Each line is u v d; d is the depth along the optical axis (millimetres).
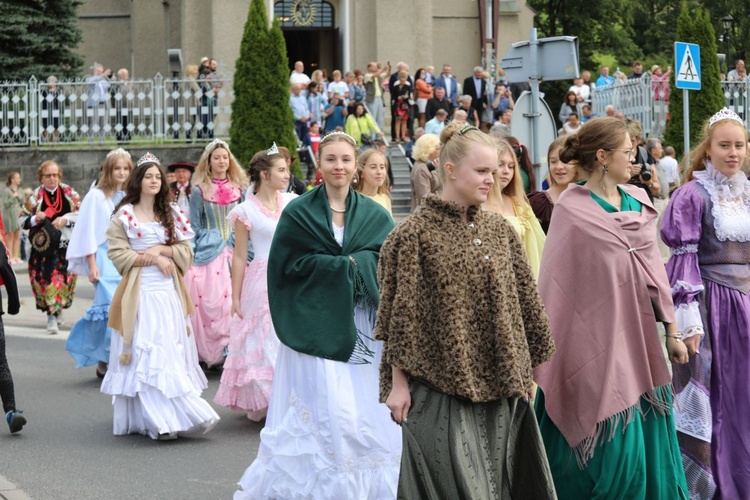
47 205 15953
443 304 5156
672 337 6402
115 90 26953
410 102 28797
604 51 57656
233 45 33406
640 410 6180
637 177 9844
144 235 9500
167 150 26734
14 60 31766
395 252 5230
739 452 6930
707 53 24750
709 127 7148
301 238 7266
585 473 6191
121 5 39500
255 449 9078
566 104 29922
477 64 38875
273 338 9805
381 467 6891
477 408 5254
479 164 5207
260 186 10023
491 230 5301
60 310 15891
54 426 9969
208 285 12641
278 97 24141
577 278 6250
